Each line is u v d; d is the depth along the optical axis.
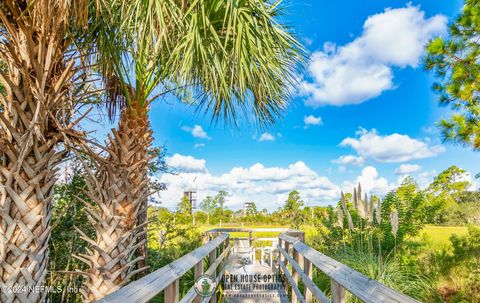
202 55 3.41
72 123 3.22
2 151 2.70
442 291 4.23
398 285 4.14
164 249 6.69
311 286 2.96
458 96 6.46
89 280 3.58
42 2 2.65
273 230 8.20
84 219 5.11
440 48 6.62
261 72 3.84
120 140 3.79
